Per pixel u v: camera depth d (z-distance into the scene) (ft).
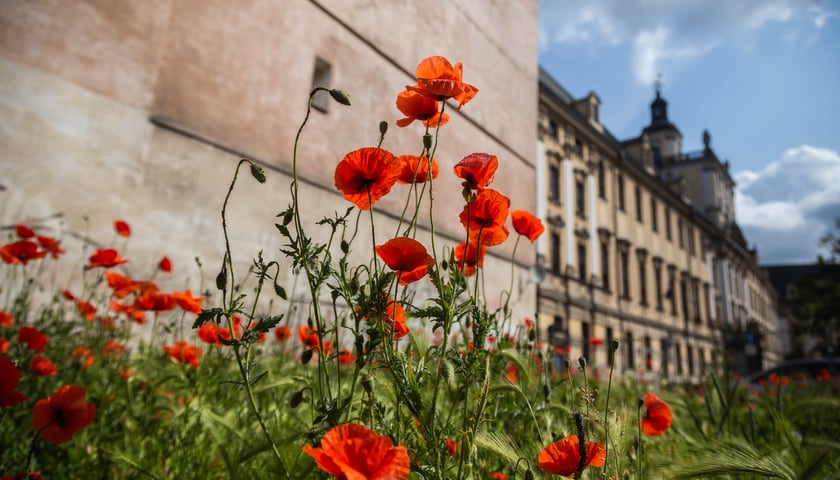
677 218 115.75
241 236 23.41
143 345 11.03
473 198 4.07
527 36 53.21
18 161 17.04
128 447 6.20
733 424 8.85
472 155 4.23
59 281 17.16
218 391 6.90
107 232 18.94
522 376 5.26
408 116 4.23
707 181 153.28
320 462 2.41
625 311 83.15
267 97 25.89
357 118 30.99
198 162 22.41
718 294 134.21
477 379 3.76
